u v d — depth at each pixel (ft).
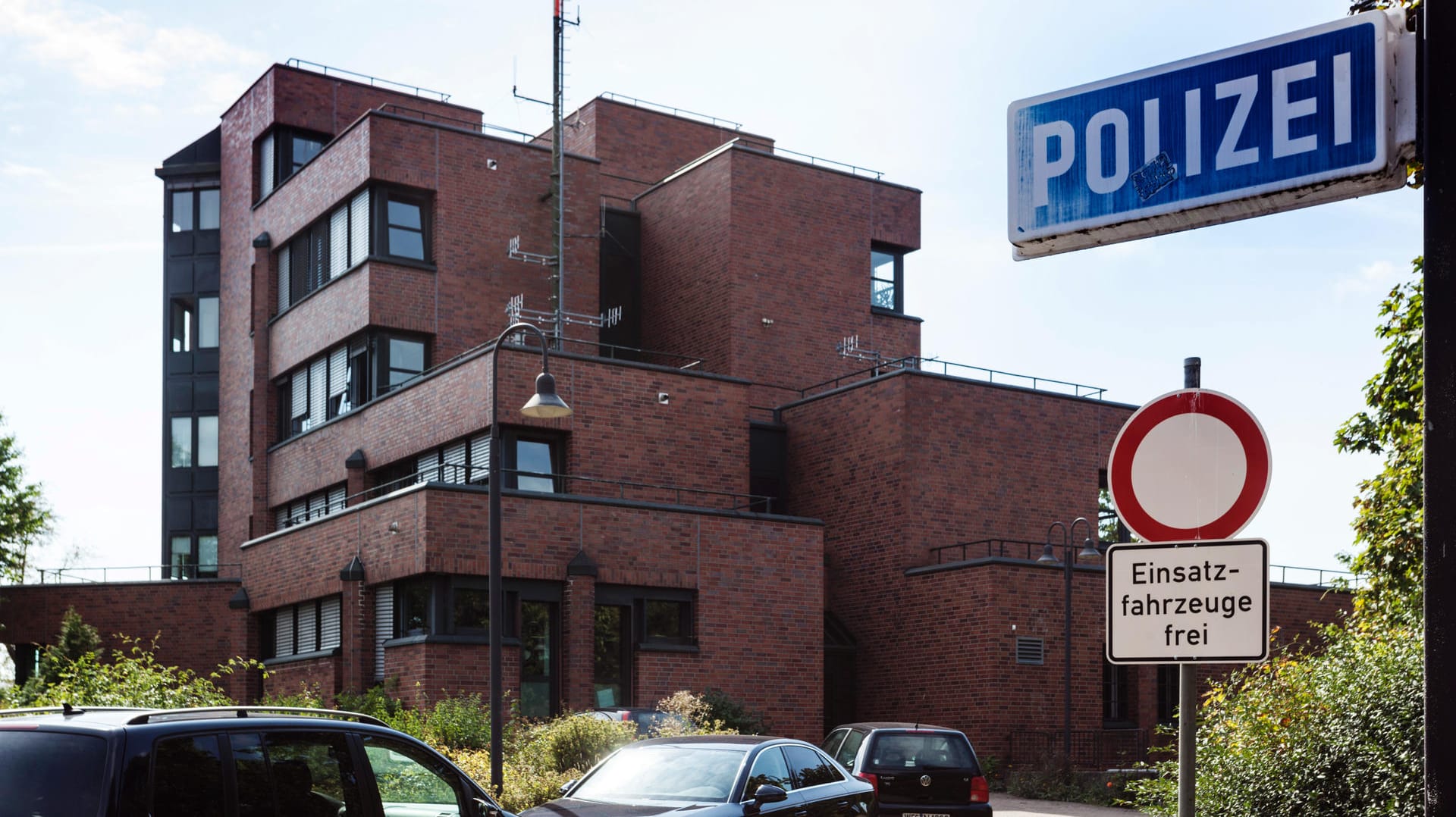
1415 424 44.75
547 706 88.07
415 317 109.70
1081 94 16.94
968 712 98.68
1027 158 17.25
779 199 123.44
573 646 87.97
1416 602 44.01
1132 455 18.37
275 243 123.85
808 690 97.35
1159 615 17.70
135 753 20.94
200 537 133.59
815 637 98.27
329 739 24.27
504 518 87.45
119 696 59.67
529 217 117.08
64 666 97.04
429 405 100.07
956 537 107.34
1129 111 16.63
